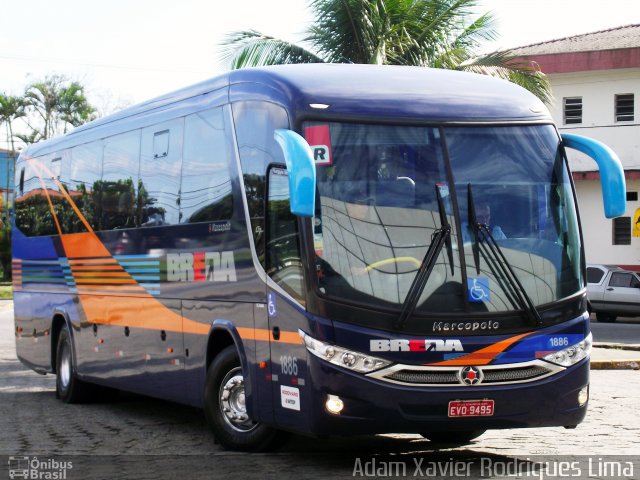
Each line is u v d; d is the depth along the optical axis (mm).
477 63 21562
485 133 9680
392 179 9336
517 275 9344
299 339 9227
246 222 10320
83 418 13648
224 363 10719
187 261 11656
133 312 13203
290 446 10844
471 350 9055
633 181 39125
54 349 16250
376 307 8969
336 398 8914
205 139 11406
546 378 9320
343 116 9406
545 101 21859
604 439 10891
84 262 14875
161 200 12461
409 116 9539
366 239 9141
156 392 12570
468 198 9406
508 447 10500
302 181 8648
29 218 17484
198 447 10961
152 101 13023
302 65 10391
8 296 48125
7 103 61781
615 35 42969
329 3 21000
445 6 21281
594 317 37375
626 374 17984
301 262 9211
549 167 9812
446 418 8984
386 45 20984
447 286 9125
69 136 15883
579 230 9781
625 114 39469
